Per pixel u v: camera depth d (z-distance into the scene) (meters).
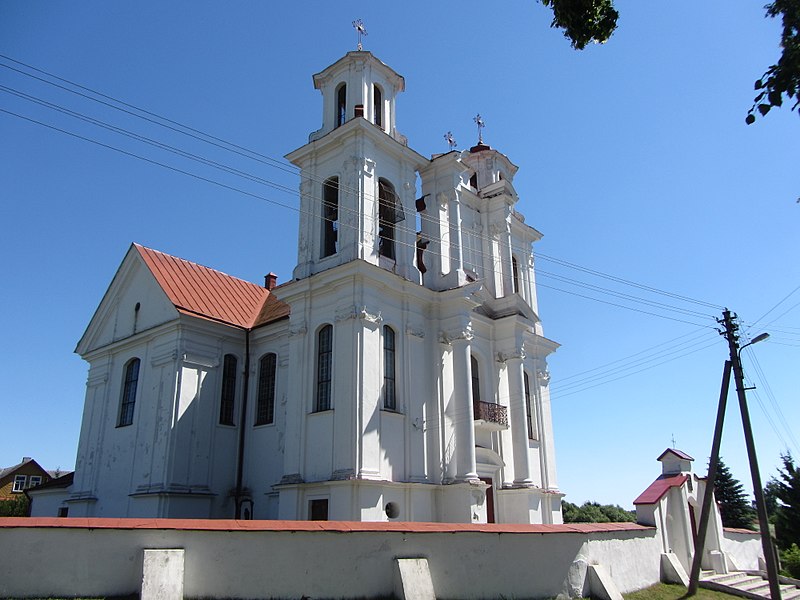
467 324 25.38
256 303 32.16
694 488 24.95
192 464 25.73
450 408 24.97
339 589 13.83
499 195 30.97
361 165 24.55
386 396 23.23
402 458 22.81
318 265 24.69
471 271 29.50
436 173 28.23
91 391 30.92
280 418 26.19
